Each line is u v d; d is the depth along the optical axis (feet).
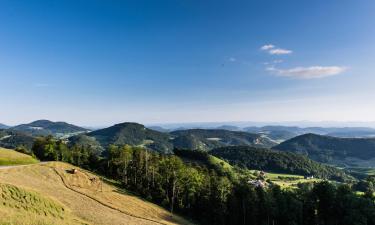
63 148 572.92
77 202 270.26
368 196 405.59
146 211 341.00
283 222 386.11
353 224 351.05
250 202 400.06
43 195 213.25
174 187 441.27
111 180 476.54
